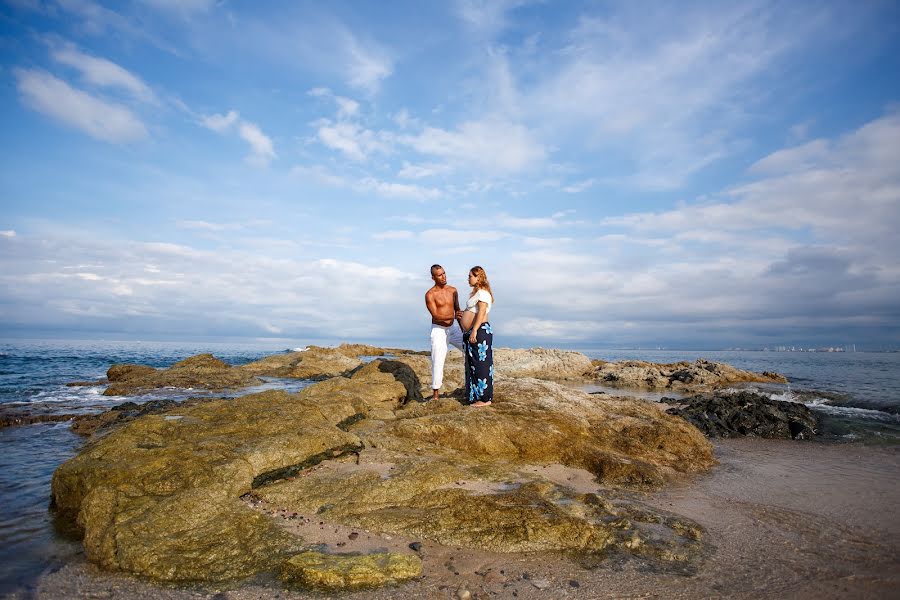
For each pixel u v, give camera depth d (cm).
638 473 755
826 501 673
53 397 1777
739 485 754
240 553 479
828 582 434
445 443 841
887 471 850
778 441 1149
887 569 461
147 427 778
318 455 743
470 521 540
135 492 593
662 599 404
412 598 404
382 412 1064
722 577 443
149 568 453
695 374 2642
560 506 591
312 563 439
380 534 525
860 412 1451
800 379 2609
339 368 2872
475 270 1023
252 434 795
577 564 466
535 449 827
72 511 632
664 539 523
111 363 3353
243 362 4091
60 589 425
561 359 3459
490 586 423
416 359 2633
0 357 3797
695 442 954
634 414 1066
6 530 571
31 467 862
